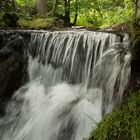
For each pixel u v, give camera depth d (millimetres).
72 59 5445
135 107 2961
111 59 4395
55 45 5750
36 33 5980
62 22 9500
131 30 4129
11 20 7664
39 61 5883
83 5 10117
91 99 4672
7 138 4914
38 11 10852
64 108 4770
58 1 10359
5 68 5449
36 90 5512
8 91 5441
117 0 11492
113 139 2873
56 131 4500
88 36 5285
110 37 4863
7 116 5285
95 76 4820
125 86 3771
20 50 5746
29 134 4742
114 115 3068
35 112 5059
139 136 2701
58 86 5430
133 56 3730
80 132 4246
